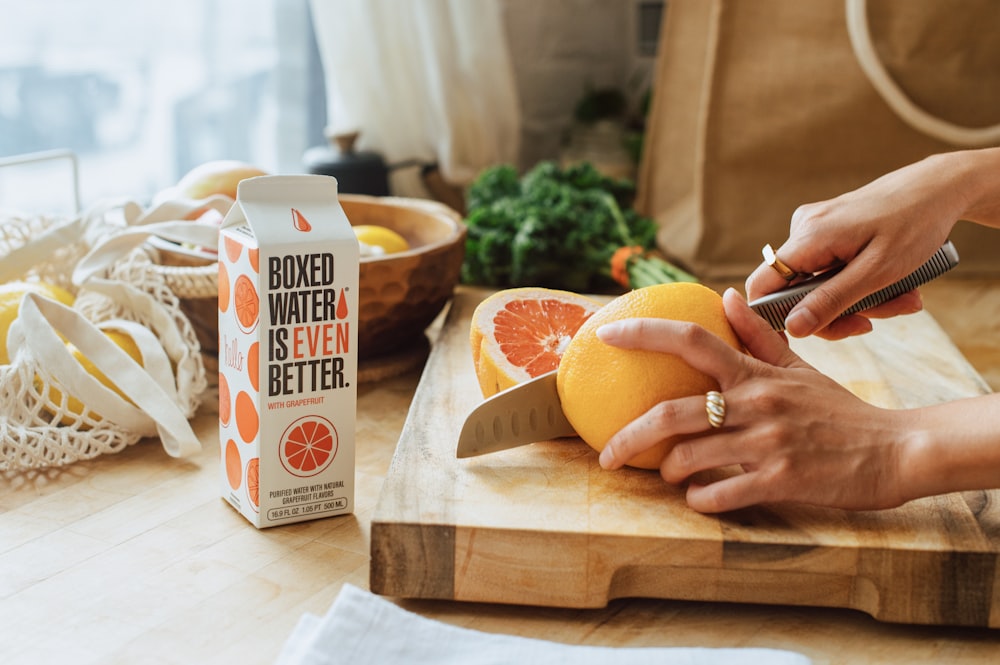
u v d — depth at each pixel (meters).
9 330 0.81
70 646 0.59
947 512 0.66
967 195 0.76
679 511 0.66
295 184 0.67
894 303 0.82
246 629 0.61
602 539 0.63
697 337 0.65
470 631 0.57
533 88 1.93
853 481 0.62
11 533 0.71
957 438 0.60
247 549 0.70
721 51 1.35
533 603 0.64
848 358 0.96
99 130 1.41
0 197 1.33
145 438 0.87
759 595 0.64
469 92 1.62
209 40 1.50
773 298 0.75
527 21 1.88
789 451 0.63
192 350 0.91
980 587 0.62
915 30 1.30
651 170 1.58
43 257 0.93
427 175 1.62
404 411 0.94
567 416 0.72
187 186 1.06
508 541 0.63
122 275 0.92
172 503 0.76
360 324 0.95
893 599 0.62
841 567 0.62
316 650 0.53
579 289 1.28
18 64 1.31
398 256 0.93
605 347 0.68
